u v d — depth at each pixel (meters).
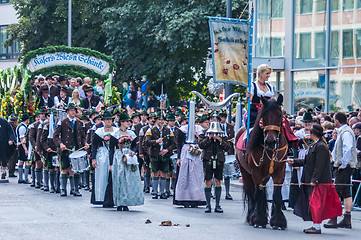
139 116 19.83
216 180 13.59
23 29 40.56
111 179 13.61
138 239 9.64
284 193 14.58
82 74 24.70
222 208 14.32
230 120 19.41
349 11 24.31
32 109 22.72
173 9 33.72
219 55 13.10
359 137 14.42
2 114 23.95
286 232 10.80
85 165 16.05
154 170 16.67
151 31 34.62
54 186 17.28
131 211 13.23
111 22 35.47
